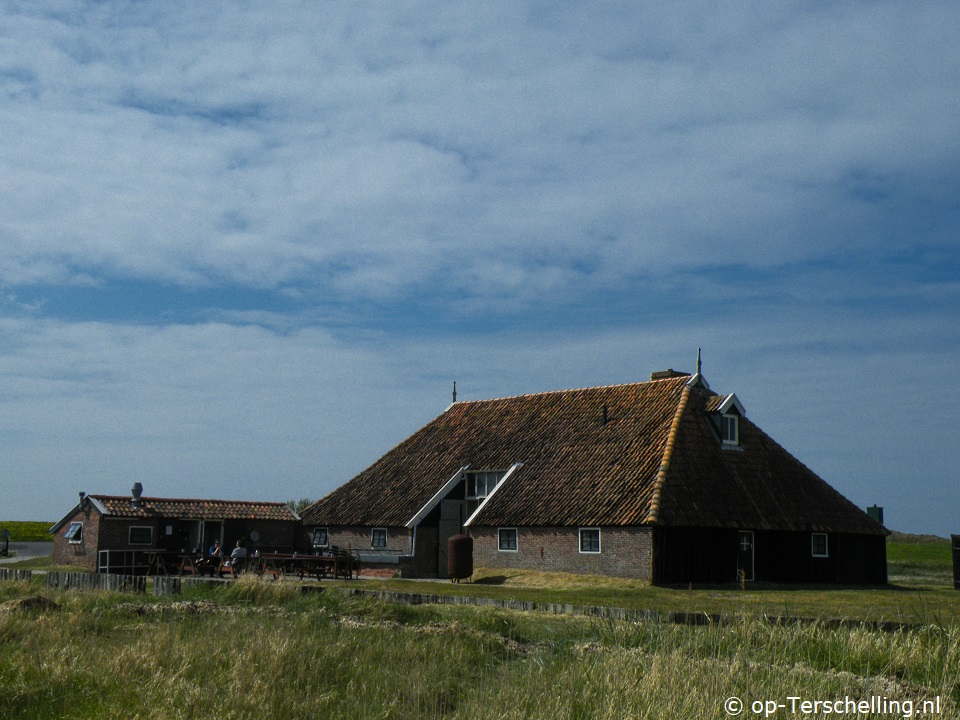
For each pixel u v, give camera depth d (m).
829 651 11.22
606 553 36.91
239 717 9.47
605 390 46.22
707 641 11.70
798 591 35.66
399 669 11.84
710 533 37.31
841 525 41.56
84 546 44.59
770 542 39.41
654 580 35.09
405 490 46.94
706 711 8.97
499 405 50.62
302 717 9.76
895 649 11.28
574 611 18.33
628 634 12.59
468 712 9.68
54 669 10.70
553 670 11.09
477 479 45.47
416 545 43.94
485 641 14.01
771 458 42.16
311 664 11.45
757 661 10.62
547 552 38.84
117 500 44.88
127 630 14.66
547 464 42.66
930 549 76.38
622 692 9.63
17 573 26.59
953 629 11.82
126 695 9.97
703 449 39.75
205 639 12.40
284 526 49.09
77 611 15.28
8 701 9.66
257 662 11.24
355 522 46.56
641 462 38.78
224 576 38.38
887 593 34.50
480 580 39.69
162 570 41.41
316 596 18.06
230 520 47.22
